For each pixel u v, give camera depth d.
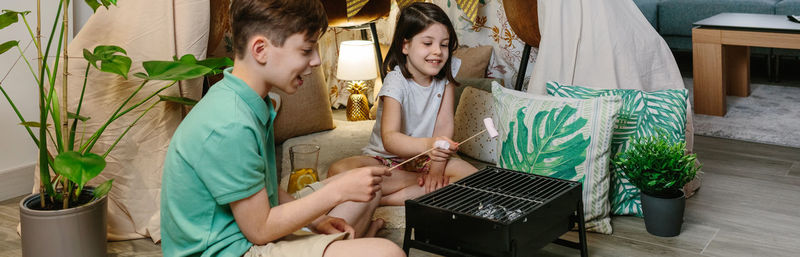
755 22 3.40
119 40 2.01
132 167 2.04
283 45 1.24
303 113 2.89
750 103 3.58
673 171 1.91
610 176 2.14
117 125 2.03
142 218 2.05
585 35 2.47
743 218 2.13
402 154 2.02
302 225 1.30
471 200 1.65
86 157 1.66
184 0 1.96
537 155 2.03
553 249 1.92
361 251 1.29
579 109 2.01
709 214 2.17
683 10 4.54
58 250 1.76
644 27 2.56
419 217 1.61
